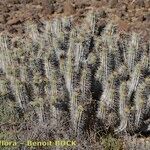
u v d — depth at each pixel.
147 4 9.73
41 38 7.55
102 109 6.15
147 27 8.91
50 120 6.29
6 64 7.13
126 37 7.69
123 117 6.17
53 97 6.11
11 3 10.29
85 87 6.29
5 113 6.45
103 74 6.58
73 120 6.18
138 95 6.18
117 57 6.70
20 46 7.48
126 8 9.66
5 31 9.08
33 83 6.51
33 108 6.37
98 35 8.00
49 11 9.66
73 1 10.08
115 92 6.15
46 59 6.57
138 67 6.39
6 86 6.59
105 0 9.91
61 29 7.64
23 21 9.45
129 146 6.07
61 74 6.59
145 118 6.42
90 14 7.97
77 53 6.73
